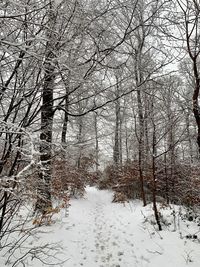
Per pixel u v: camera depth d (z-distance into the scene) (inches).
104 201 571.8
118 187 520.4
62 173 331.0
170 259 219.0
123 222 345.4
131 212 397.4
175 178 448.8
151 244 251.0
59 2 113.7
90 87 174.7
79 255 232.7
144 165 480.4
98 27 157.5
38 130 146.6
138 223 320.5
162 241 251.1
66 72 142.3
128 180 501.4
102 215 412.8
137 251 243.8
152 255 231.3
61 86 152.8
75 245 251.8
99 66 165.8
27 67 127.7
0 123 99.3
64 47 133.7
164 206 354.6
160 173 458.0
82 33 141.9
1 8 99.9
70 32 142.0
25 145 120.6
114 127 472.7
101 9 157.3
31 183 138.9
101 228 330.6
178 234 260.7
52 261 204.7
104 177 748.6
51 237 247.6
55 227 280.2
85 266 213.5
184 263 210.7
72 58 142.3
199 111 247.6
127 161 569.6
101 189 754.8
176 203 435.8
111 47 152.9
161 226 290.7
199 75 265.9
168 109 271.7
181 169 456.8
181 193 432.5
